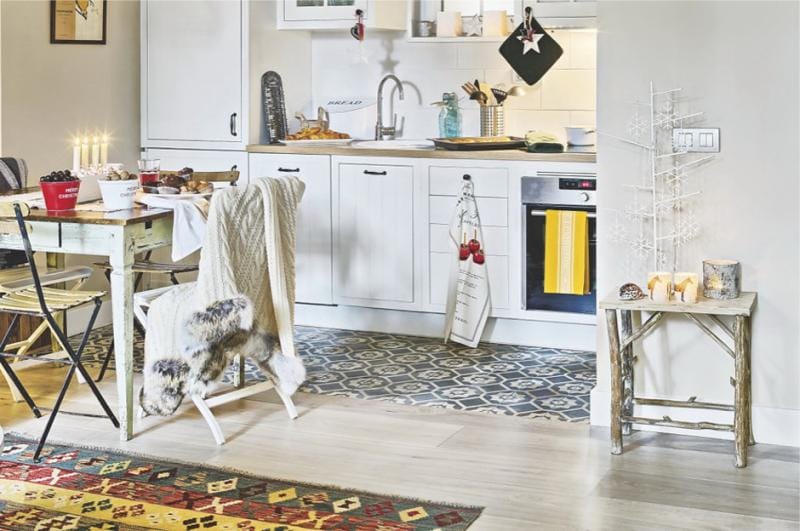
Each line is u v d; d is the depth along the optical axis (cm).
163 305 446
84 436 454
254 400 504
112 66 656
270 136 664
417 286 621
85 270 508
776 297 439
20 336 562
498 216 597
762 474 411
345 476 409
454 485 400
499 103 648
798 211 433
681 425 425
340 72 701
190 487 398
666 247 453
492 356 587
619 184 457
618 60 451
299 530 360
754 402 446
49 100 606
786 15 427
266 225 457
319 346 607
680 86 443
